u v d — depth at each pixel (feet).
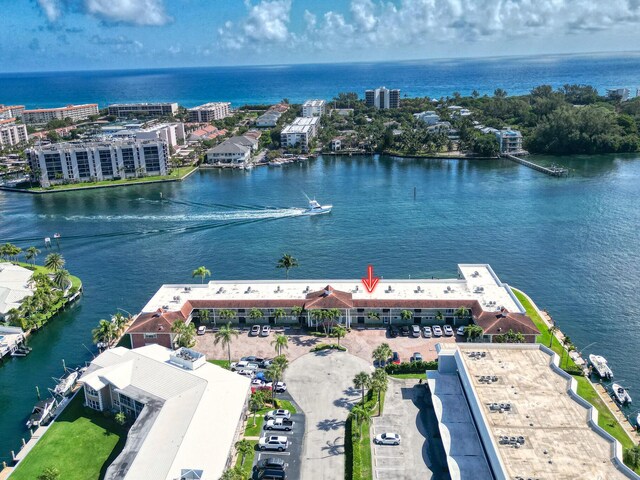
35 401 405.80
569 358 430.20
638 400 390.01
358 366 422.41
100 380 372.58
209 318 495.82
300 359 433.89
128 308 553.23
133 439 316.81
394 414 363.97
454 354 379.96
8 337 489.67
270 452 331.57
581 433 295.28
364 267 634.02
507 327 441.68
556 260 641.81
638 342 466.29
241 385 364.58
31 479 315.99
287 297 498.69
